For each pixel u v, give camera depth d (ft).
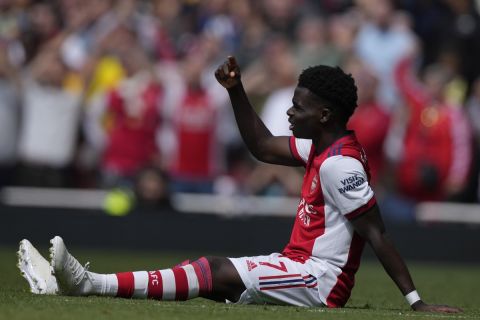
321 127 59.06
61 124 148.56
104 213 147.02
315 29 152.97
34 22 154.71
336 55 151.23
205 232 146.82
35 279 60.75
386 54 152.56
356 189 57.16
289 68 150.00
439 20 158.51
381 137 142.41
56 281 58.13
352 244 58.39
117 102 146.30
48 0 156.25
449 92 151.94
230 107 149.28
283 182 148.05
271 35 155.74
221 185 148.15
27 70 149.79
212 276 58.75
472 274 124.57
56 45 152.05
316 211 58.70
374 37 153.38
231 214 147.23
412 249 145.69
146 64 150.71
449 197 145.59
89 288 57.62
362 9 156.04
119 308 53.01
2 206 147.43
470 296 87.97
